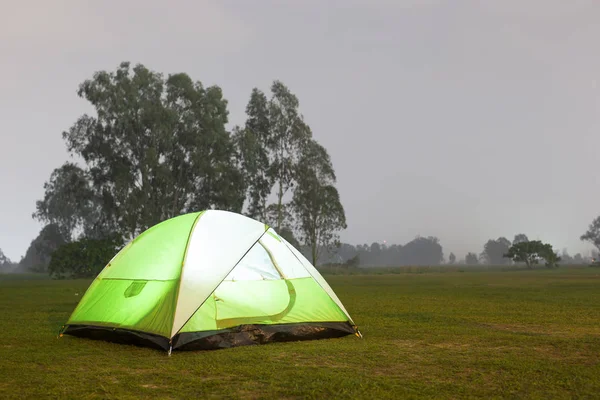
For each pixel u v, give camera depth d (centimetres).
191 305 716
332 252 5878
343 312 845
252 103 5675
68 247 4244
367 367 593
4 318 1128
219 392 483
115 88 4797
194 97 5088
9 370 579
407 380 527
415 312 1213
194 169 5012
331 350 697
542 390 489
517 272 5359
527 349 712
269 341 761
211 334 717
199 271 752
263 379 531
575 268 6931
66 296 1883
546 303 1445
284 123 5591
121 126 4759
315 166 5691
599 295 1733
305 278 849
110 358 648
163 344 685
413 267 7956
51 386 505
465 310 1260
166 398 463
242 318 758
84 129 4875
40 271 7944
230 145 5316
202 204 5250
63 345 750
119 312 780
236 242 802
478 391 483
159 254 804
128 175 4738
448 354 673
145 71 4950
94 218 8131
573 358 643
